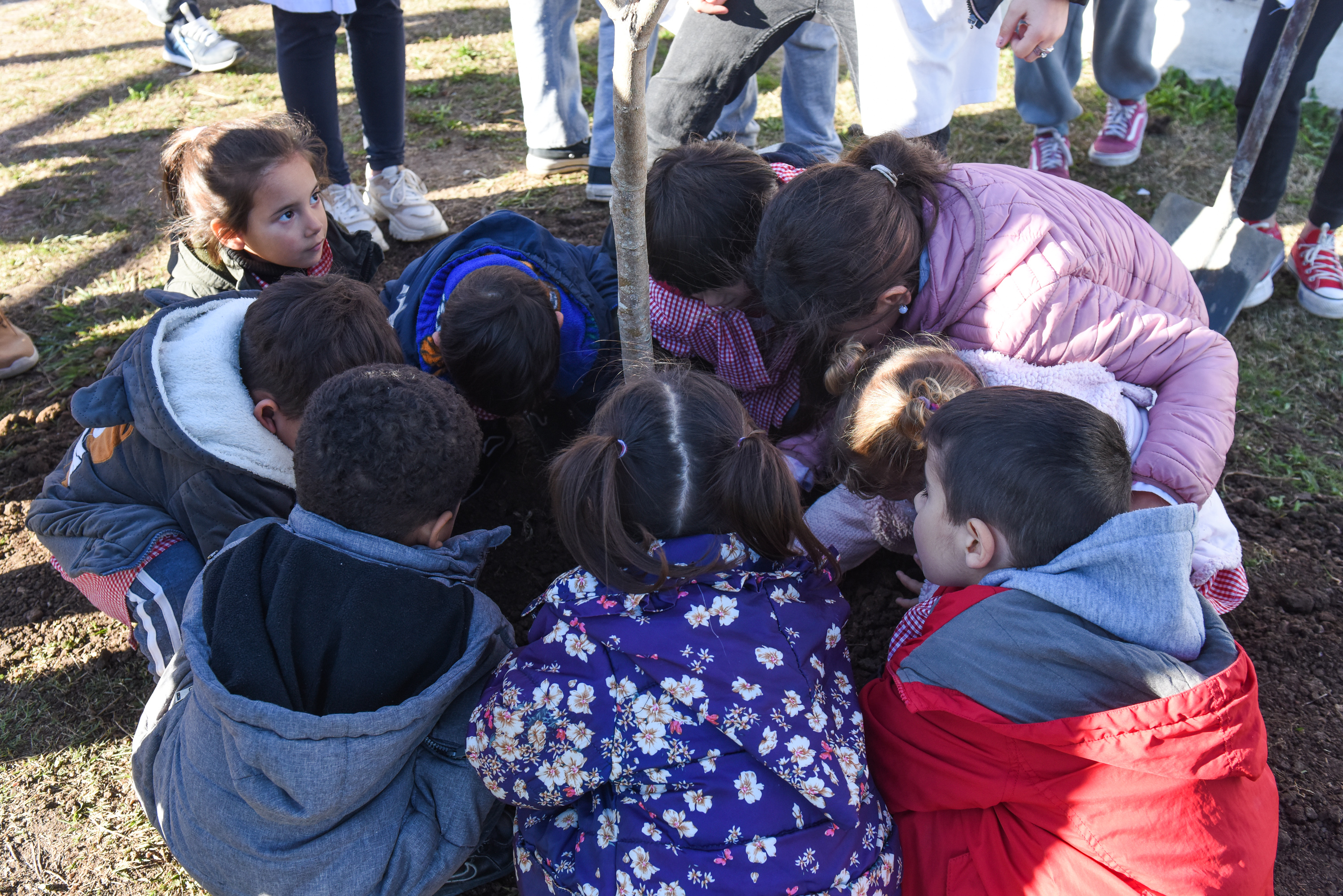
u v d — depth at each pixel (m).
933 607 1.52
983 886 1.40
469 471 1.54
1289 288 2.99
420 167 3.57
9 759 1.88
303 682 1.39
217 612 1.41
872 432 1.63
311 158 2.26
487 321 1.82
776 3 2.38
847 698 1.49
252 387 1.77
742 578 1.43
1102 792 1.30
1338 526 2.27
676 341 2.11
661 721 1.34
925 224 1.73
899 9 2.26
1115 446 1.36
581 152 3.46
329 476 1.43
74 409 1.68
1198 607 1.35
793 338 1.92
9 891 1.68
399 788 1.49
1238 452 2.48
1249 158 2.52
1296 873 1.67
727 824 1.31
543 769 1.36
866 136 2.51
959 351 1.77
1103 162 3.51
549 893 1.40
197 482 1.75
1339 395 2.63
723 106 2.65
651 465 1.39
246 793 1.36
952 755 1.40
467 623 1.51
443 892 1.66
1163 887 1.29
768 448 1.41
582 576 1.48
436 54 4.34
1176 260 1.94
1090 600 1.29
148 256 3.15
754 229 1.91
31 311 2.95
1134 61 3.30
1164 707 1.23
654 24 1.31
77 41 4.61
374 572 1.43
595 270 2.32
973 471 1.36
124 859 1.73
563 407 2.21
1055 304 1.67
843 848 1.33
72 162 3.64
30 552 2.26
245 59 4.37
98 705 1.97
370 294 1.88
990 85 2.58
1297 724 1.89
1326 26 2.55
